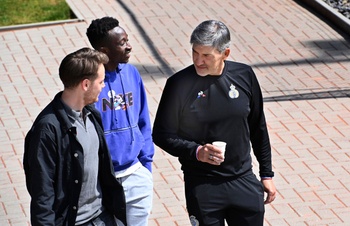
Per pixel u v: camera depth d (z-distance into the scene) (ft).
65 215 53.16
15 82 115.34
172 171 90.99
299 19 136.46
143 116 65.67
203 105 58.18
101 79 52.70
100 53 52.70
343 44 127.03
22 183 88.48
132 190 63.36
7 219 81.46
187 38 129.39
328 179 88.94
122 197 56.08
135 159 63.36
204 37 55.31
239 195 59.67
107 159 54.90
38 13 142.92
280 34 130.52
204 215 59.77
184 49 125.49
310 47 125.90
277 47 125.90
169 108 58.85
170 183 88.48
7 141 98.32
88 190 54.03
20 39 130.72
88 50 52.54
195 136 59.06
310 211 82.48
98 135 54.29
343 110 105.81
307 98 109.29
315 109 106.11
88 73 51.55
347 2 140.97
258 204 60.44
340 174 90.02
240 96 58.49
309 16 137.69
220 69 57.67
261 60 121.49
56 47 127.44
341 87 112.78
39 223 51.24
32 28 135.03
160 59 121.90
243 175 59.88
